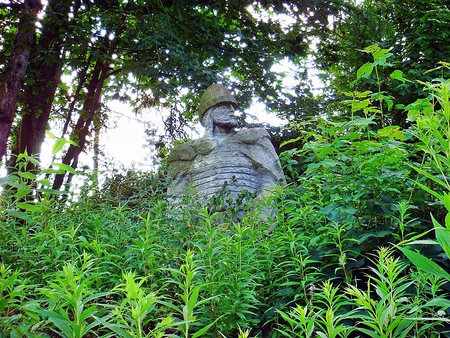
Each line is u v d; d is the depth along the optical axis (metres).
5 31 13.17
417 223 3.65
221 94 8.33
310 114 14.96
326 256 3.84
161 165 7.46
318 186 4.50
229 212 6.04
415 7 12.59
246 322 3.29
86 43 12.40
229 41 15.02
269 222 4.81
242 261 3.54
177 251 4.22
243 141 7.85
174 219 4.87
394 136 4.32
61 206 5.30
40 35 12.63
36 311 2.23
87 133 14.57
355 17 14.66
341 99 14.92
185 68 12.66
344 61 16.41
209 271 3.28
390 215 3.72
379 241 3.87
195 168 7.75
